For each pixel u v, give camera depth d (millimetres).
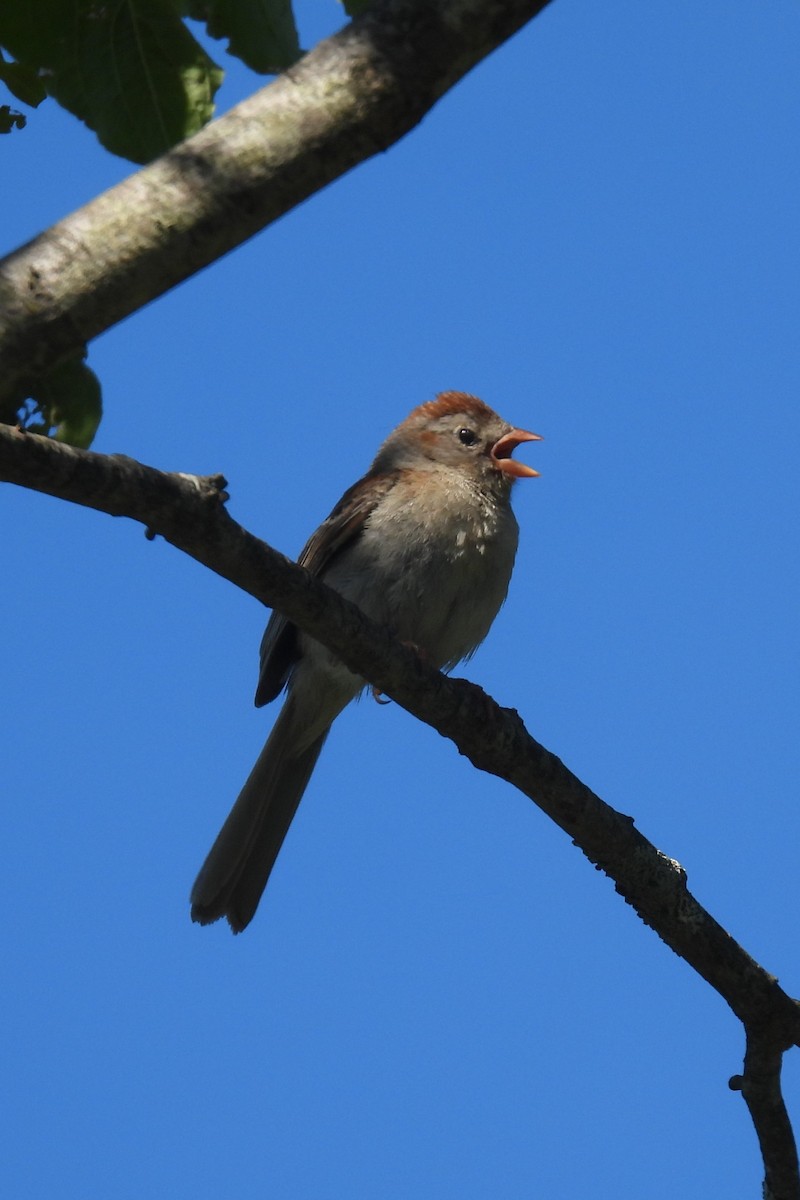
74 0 7090
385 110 4664
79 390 6969
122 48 7164
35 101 7496
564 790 8719
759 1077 8781
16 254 4664
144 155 7297
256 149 4633
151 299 4719
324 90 4648
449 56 4695
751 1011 8727
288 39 7332
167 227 4629
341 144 4660
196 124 7254
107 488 6027
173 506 6344
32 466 5727
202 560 6914
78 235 4633
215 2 7230
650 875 8773
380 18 4699
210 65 7266
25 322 4598
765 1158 8898
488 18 4676
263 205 4664
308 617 7723
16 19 7094
